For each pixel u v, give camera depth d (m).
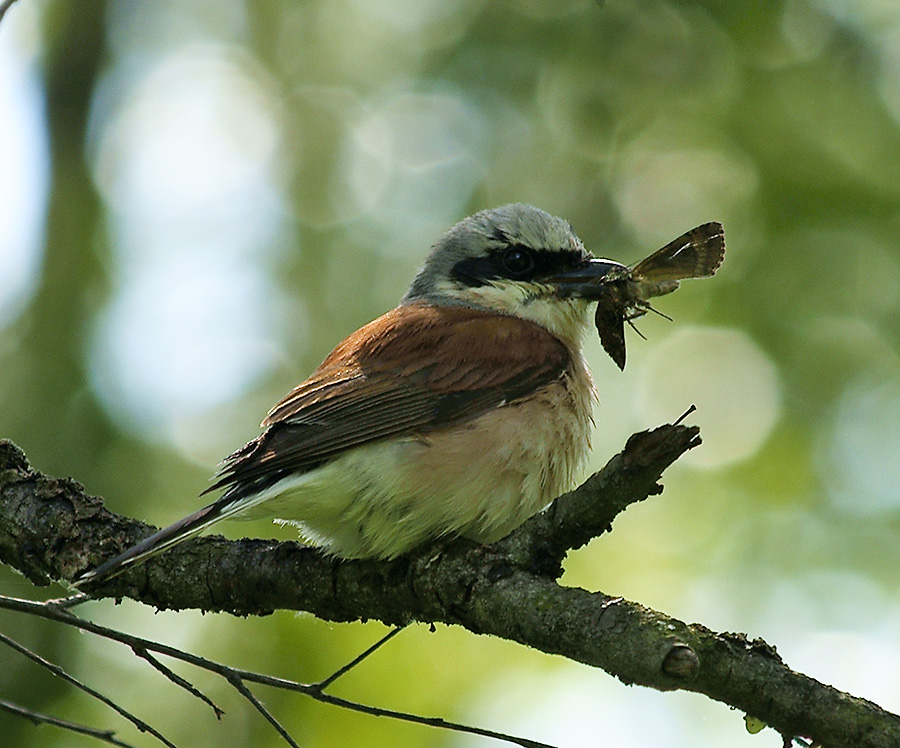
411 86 16.02
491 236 9.49
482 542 7.89
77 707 11.15
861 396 13.09
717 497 12.62
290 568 7.50
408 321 8.55
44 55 16.31
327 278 15.34
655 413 13.30
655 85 15.26
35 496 7.76
